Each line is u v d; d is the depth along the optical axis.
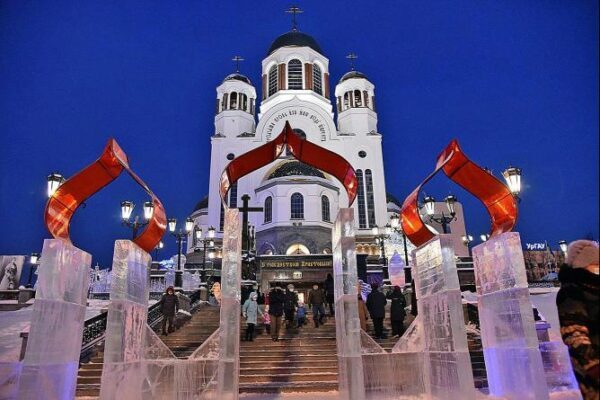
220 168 42.88
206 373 6.76
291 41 51.50
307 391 8.34
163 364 6.76
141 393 6.56
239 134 45.12
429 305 6.71
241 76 49.25
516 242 6.21
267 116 45.00
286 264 25.17
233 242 6.15
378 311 11.27
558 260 40.06
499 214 7.03
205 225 46.41
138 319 6.60
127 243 6.23
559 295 2.65
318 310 12.89
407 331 7.27
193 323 14.24
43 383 5.32
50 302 5.55
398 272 27.08
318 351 10.25
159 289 24.98
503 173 12.20
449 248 6.29
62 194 6.43
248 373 9.17
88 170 6.50
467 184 7.14
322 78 50.97
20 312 17.34
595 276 2.55
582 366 2.36
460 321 5.96
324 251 35.44
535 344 5.84
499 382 6.49
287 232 35.50
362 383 5.69
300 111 45.38
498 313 6.55
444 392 6.11
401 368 7.09
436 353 6.41
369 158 43.91
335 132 44.81
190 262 38.56
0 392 6.83
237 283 5.95
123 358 5.98
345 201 40.94
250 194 40.66
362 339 7.29
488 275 6.85
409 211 7.17
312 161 7.68
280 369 9.23
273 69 50.94
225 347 5.70
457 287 6.08
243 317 13.50
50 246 5.68
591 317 2.48
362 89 48.34
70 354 5.86
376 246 36.34
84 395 8.19
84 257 6.33
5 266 28.17
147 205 16.05
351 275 6.02
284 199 36.75
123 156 7.11
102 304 19.17
